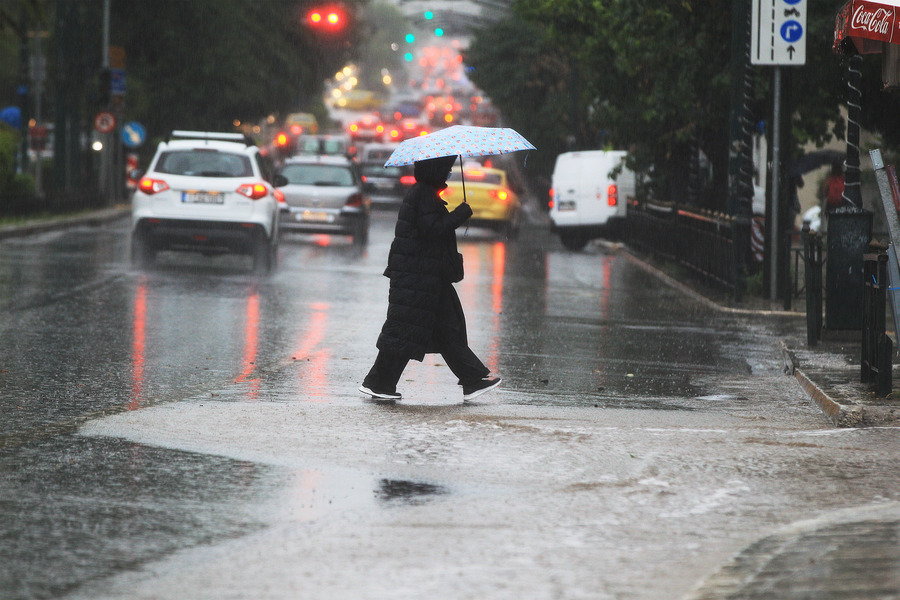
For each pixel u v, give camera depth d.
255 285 55.22
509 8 157.00
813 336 39.19
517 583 15.07
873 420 26.08
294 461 21.86
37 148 114.12
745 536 17.33
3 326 39.88
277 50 157.62
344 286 56.16
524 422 25.59
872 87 62.28
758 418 27.05
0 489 19.73
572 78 131.00
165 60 151.88
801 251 60.41
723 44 66.12
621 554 16.38
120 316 43.12
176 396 28.38
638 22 67.81
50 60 149.38
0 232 81.00
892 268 28.86
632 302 54.81
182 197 59.59
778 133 54.81
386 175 133.75
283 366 33.38
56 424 24.84
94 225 101.25
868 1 33.19
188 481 20.33
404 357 28.12
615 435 24.36
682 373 34.28
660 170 81.12
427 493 19.75
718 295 57.12
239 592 14.79
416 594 14.67
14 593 14.78
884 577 14.55
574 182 93.69
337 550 16.52
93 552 16.44
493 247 91.69
